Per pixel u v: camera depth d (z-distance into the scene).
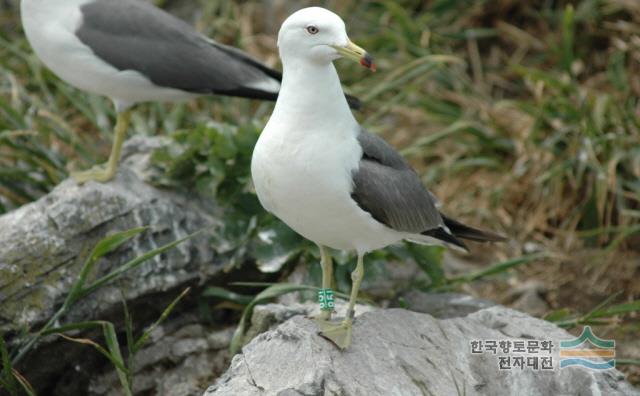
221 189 10.66
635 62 14.00
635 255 12.12
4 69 14.23
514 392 7.68
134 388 9.67
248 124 10.66
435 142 13.95
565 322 9.92
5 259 9.46
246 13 15.83
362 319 8.19
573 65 14.39
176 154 10.69
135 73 10.51
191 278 10.04
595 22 14.91
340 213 7.61
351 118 7.77
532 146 13.15
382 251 10.27
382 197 7.71
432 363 7.82
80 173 10.50
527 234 12.68
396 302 10.37
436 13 15.66
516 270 12.16
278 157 7.51
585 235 12.34
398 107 14.22
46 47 10.58
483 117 13.92
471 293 11.73
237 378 7.57
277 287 9.37
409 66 13.91
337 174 7.48
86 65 10.52
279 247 10.14
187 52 10.71
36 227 9.72
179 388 9.52
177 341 9.95
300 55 7.48
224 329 10.16
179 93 10.84
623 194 12.30
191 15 15.94
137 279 9.77
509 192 13.15
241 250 10.28
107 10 10.55
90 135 14.02
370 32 15.38
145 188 10.45
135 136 11.55
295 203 7.61
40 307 9.34
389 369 7.64
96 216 9.88
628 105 13.19
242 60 11.02
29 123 12.80
